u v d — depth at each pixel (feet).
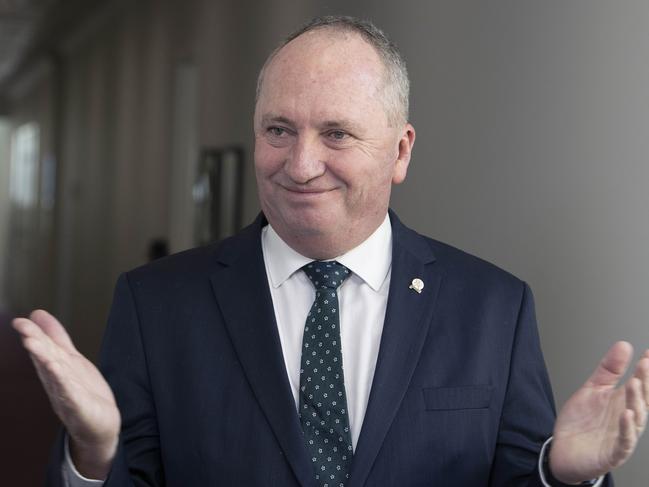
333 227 5.08
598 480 4.75
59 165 41.27
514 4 9.62
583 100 8.54
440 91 11.09
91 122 34.04
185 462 5.15
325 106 4.82
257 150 5.09
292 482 4.97
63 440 4.56
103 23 32.07
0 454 19.10
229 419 5.12
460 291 5.49
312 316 5.28
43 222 44.60
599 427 4.58
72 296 37.40
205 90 20.08
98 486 4.58
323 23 5.06
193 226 21.16
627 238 7.89
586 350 8.41
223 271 5.50
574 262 8.59
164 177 22.90
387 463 5.02
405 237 5.61
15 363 31.27
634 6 7.89
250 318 5.31
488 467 5.21
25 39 38.99
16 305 53.62
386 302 5.39
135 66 26.76
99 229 31.81
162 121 23.26
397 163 5.42
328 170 4.94
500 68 9.84
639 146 7.77
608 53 8.21
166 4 23.35
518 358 5.41
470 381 5.22
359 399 5.16
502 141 9.77
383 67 5.02
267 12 16.43
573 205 8.62
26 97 54.08
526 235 9.29
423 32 11.52
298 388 5.19
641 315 7.70
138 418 5.27
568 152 8.72
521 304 5.56
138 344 5.37
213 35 19.48
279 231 5.26
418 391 5.16
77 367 4.39
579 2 8.63
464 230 10.44
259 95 5.10
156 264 5.72
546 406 5.39
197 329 5.33
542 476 4.82
